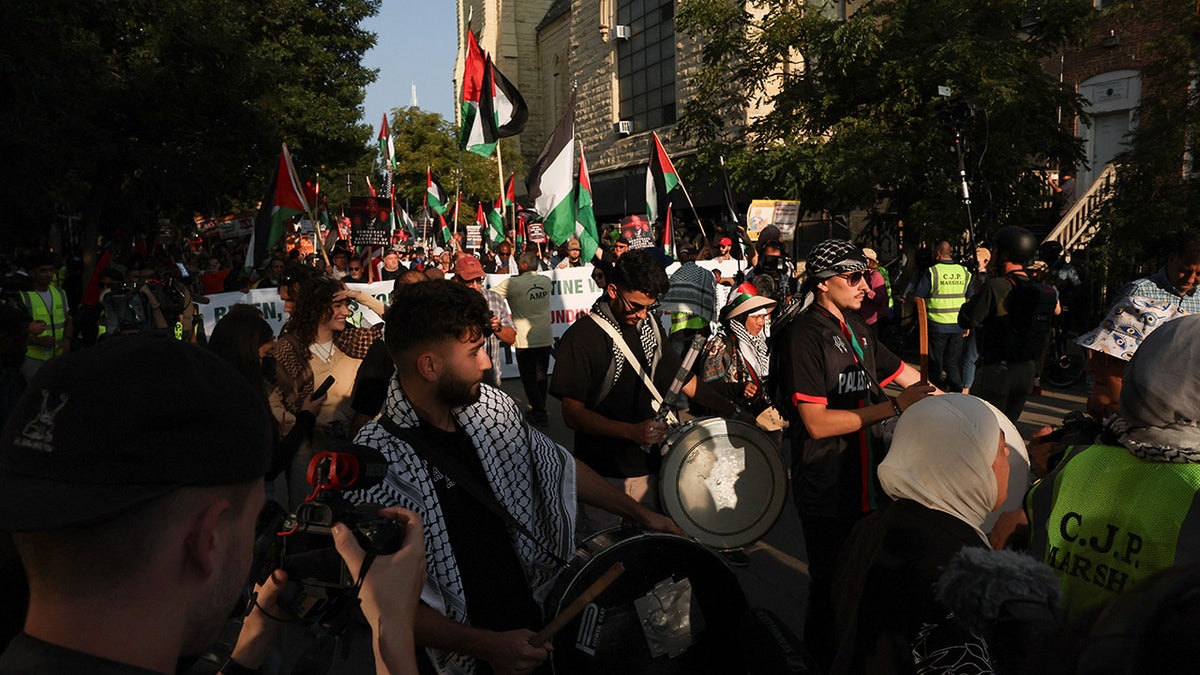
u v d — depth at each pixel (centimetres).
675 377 368
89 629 79
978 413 194
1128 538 183
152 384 81
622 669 225
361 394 361
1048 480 209
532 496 233
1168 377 176
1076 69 1709
